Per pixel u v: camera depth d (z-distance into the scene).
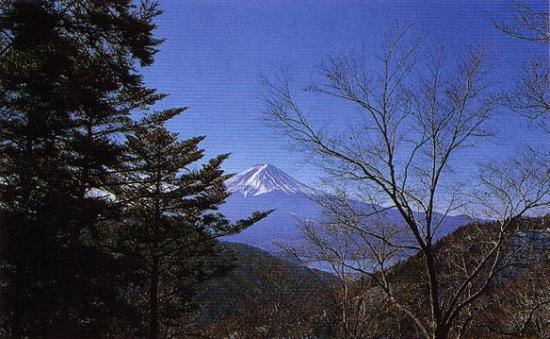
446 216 10.70
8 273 11.62
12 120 12.62
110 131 18.48
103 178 15.82
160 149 21.47
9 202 12.30
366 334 13.07
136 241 19.86
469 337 13.82
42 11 11.19
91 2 13.09
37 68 13.03
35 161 12.73
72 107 13.36
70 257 12.12
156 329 20.48
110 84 14.10
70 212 12.80
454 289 11.56
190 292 22.23
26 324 12.02
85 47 14.01
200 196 22.80
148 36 13.94
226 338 22.83
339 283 13.81
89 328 13.21
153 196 20.16
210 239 22.64
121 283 14.98
